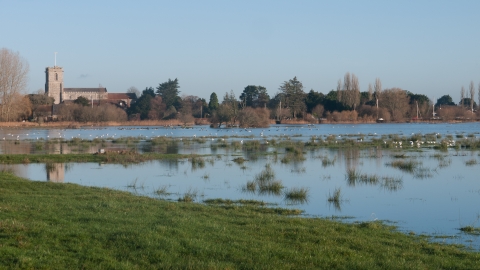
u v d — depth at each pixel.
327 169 38.78
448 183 31.23
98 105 151.50
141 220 16.97
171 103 166.88
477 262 13.76
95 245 13.76
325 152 53.28
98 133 95.50
